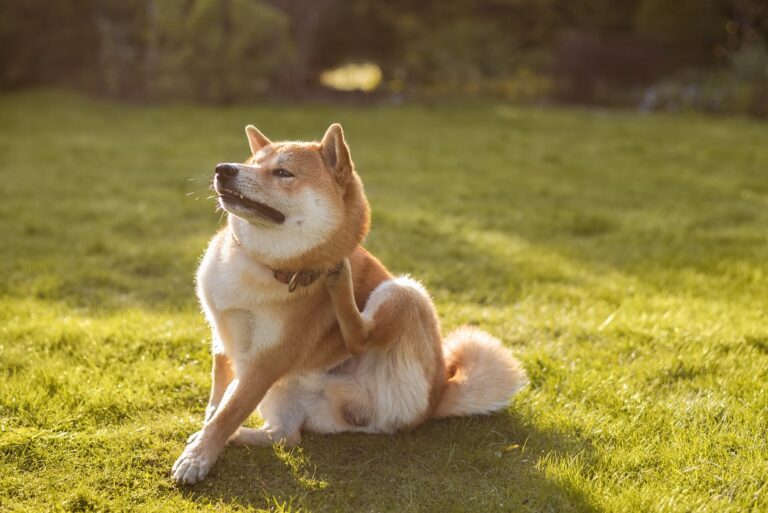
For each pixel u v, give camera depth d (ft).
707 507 10.98
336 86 75.56
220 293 11.51
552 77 72.43
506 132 51.96
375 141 47.24
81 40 65.98
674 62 75.51
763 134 51.34
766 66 64.85
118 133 47.03
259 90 63.31
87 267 21.97
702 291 21.12
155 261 22.88
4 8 62.23
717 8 75.25
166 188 33.42
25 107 56.13
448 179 37.17
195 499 10.98
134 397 13.60
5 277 20.58
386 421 13.00
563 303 20.15
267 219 11.09
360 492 11.42
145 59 63.57
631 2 81.61
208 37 60.03
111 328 16.72
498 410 13.92
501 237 26.86
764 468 12.00
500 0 79.82
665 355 16.49
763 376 15.38
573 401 14.37
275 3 67.72
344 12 72.38
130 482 11.20
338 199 11.57
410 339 12.70
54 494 10.67
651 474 11.95
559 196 34.17
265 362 11.73
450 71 74.43
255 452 12.21
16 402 12.98
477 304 20.22
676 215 30.14
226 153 41.65
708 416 13.65
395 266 22.80
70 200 30.04
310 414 12.95
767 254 24.45
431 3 79.97
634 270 23.48
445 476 11.89
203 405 13.84
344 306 11.71
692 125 55.77
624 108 67.56
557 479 11.59
